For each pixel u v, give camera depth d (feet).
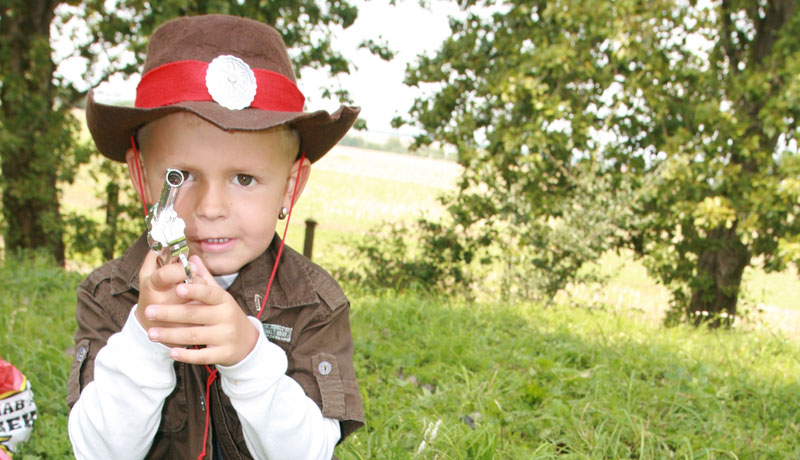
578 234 31.50
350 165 113.60
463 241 35.68
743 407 14.65
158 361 4.27
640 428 11.93
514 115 34.45
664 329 23.94
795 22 29.81
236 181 4.51
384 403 12.32
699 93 32.12
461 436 10.77
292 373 5.20
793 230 31.65
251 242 4.58
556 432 11.88
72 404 5.02
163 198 3.84
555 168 33.40
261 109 4.56
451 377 14.19
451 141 35.35
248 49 4.72
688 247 33.19
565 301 32.83
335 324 5.43
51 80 33.91
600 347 17.95
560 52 30.48
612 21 30.48
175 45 4.62
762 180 29.81
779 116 29.14
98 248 35.91
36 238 35.06
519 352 16.79
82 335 5.24
